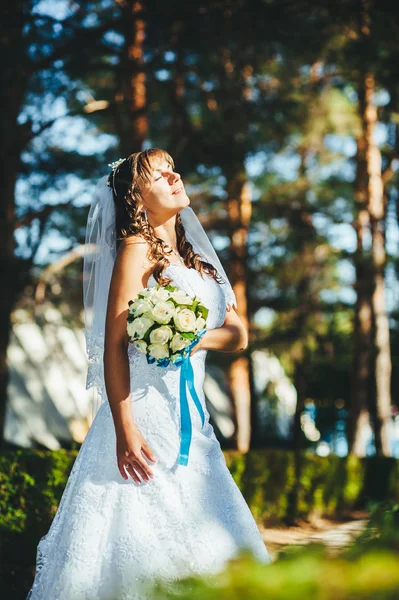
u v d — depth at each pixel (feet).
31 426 57.88
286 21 38.24
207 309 10.09
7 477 21.12
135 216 10.77
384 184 70.54
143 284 10.48
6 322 40.55
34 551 19.86
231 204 62.90
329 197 65.36
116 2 40.01
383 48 38.63
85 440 10.64
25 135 40.04
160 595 4.66
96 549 9.67
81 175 44.42
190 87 45.78
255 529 10.36
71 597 9.47
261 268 65.87
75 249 49.70
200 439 10.42
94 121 51.93
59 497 21.81
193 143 42.22
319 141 60.75
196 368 10.76
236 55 40.60
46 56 38.29
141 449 9.80
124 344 10.12
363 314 69.00
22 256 44.70
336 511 46.88
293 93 49.57
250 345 65.87
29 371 61.87
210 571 9.61
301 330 67.77
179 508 9.86
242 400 66.54
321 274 67.36
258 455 40.04
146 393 10.26
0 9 35.37
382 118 66.59
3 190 40.88
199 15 37.55
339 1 37.65
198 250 11.99
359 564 4.46
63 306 58.75
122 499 9.86
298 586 4.18
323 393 102.63
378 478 50.98
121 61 40.45
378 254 66.54
